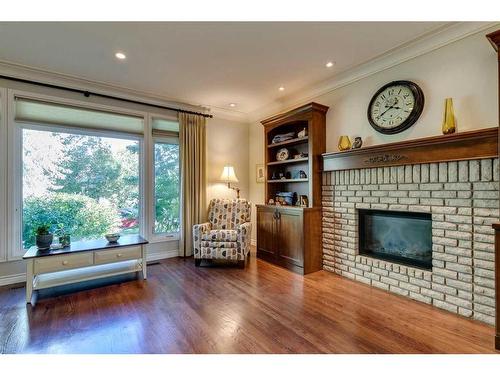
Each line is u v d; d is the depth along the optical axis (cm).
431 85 251
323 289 280
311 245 338
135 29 231
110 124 368
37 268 255
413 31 237
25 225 315
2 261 296
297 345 180
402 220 272
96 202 363
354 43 256
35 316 222
